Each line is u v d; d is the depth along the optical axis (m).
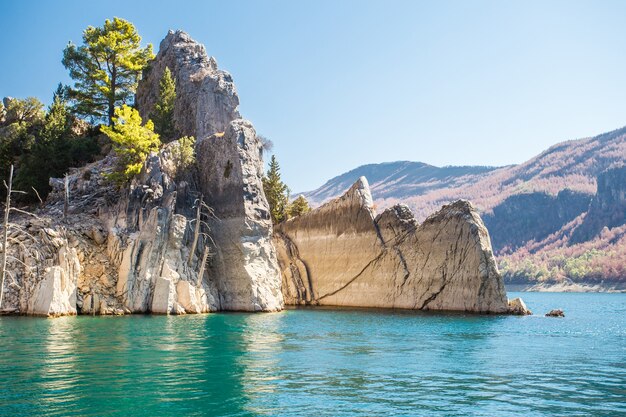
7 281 48.72
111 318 47.03
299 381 21.14
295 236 84.50
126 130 62.19
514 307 63.31
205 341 32.44
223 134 66.31
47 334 34.22
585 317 63.66
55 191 66.62
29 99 85.88
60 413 16.12
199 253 60.97
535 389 20.44
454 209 67.88
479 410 17.41
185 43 86.62
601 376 23.16
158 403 17.45
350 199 77.75
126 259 53.66
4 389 19.00
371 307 72.62
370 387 20.31
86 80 85.69
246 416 16.25
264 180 93.44
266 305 60.16
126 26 85.31
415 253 69.94
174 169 63.84
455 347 32.09
